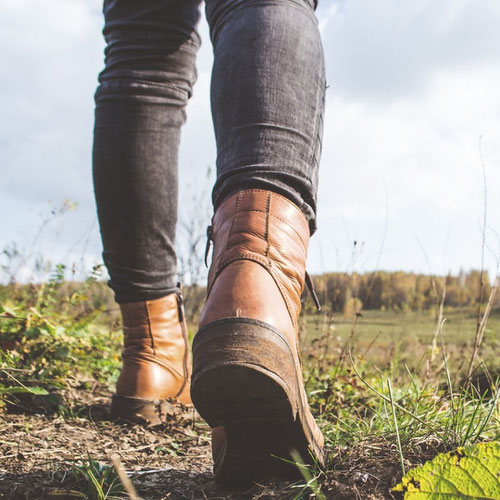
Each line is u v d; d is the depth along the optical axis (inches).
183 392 74.6
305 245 44.6
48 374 82.4
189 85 71.9
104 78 68.2
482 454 31.4
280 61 45.4
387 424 57.9
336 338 119.8
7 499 42.3
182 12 67.8
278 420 38.1
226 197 45.4
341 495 38.4
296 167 44.6
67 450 56.4
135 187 67.4
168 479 47.9
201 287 225.9
